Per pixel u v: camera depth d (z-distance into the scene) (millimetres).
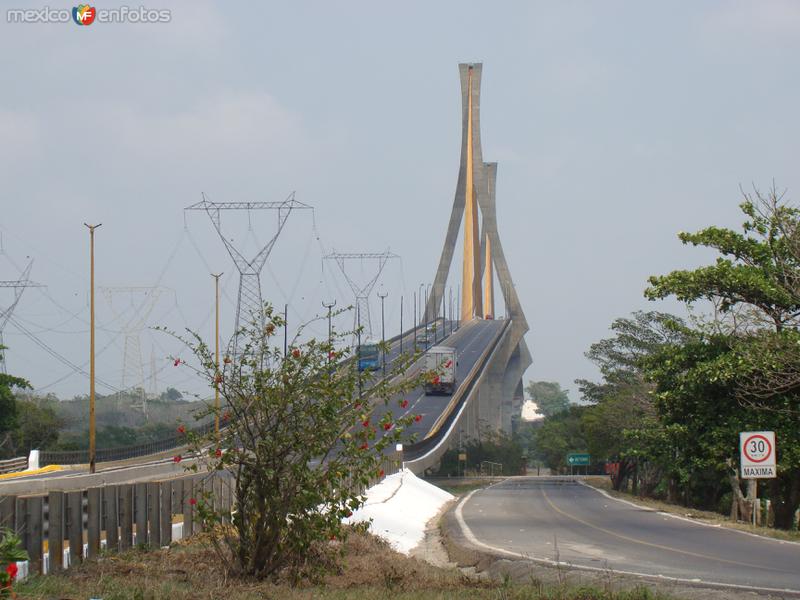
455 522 40812
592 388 113875
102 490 22469
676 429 43188
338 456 20391
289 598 16859
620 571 21844
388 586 18844
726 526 38312
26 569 18422
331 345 20172
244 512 19906
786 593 17562
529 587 18422
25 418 99500
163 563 20938
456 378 140250
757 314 40875
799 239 39938
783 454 39594
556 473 170625
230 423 19938
